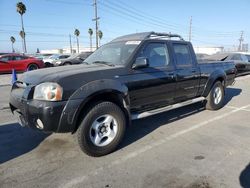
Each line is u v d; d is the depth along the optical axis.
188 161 3.62
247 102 7.66
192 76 5.48
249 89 10.29
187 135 4.69
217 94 6.47
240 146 4.15
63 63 20.28
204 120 5.64
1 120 5.62
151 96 4.59
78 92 3.44
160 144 4.26
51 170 3.39
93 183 3.08
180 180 3.11
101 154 3.79
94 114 3.62
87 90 3.51
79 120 3.59
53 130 3.36
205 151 3.96
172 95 5.10
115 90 3.79
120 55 4.48
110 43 5.12
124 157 3.77
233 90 10.03
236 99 8.15
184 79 5.26
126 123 4.17
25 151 3.98
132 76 4.18
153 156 3.79
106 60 4.61
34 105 3.33
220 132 4.85
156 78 4.57
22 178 3.19
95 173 3.31
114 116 3.84
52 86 3.32
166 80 4.80
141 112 4.51
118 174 3.27
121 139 4.00
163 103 4.96
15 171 3.36
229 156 3.77
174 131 4.91
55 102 3.30
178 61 5.22
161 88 4.74
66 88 3.38
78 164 3.55
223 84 6.63
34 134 4.70
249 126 5.22
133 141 4.39
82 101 3.44
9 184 3.05
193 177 3.17
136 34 4.99
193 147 4.12
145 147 4.14
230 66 7.09
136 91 4.26
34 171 3.36
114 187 2.98
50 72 3.75
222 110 6.57
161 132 4.85
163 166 3.47
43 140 4.41
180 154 3.86
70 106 3.36
